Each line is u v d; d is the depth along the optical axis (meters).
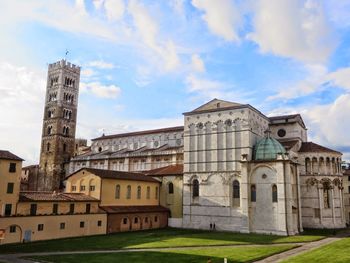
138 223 82.31
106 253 47.25
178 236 67.50
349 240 59.88
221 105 87.81
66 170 146.88
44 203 64.06
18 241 58.25
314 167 87.62
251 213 76.81
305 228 84.31
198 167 87.12
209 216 83.38
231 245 55.09
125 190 83.81
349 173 114.19
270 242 58.56
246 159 78.75
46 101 156.75
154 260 41.62
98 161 127.44
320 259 40.69
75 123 157.38
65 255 45.62
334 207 85.25
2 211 58.09
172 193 93.25
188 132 90.38
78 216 68.44
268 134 83.56
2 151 61.16
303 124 102.25
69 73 158.25
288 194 73.44
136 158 117.38
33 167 153.25
